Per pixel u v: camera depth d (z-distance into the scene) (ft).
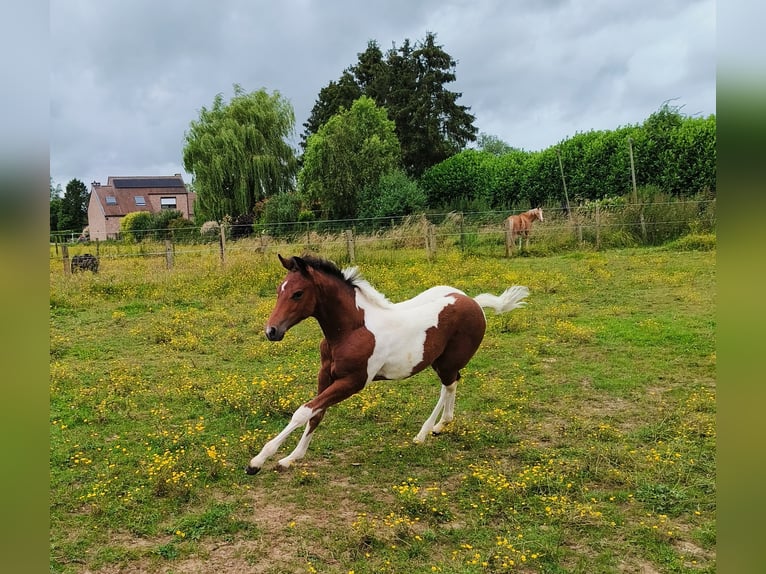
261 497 12.96
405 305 15.37
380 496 13.06
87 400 18.80
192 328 28.84
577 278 41.04
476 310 16.11
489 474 13.71
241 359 24.38
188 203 179.52
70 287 37.09
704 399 18.33
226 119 92.32
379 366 14.24
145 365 23.31
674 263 45.29
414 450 15.51
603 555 10.52
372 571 10.14
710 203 55.62
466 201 87.04
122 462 14.56
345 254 48.44
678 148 61.77
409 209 79.46
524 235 55.83
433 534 11.25
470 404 18.99
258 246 50.26
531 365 22.90
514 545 10.74
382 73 114.21
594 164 70.18
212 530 11.49
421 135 108.99
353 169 85.92
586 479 13.60
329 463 14.82
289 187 98.37
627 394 19.56
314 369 22.68
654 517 11.89
